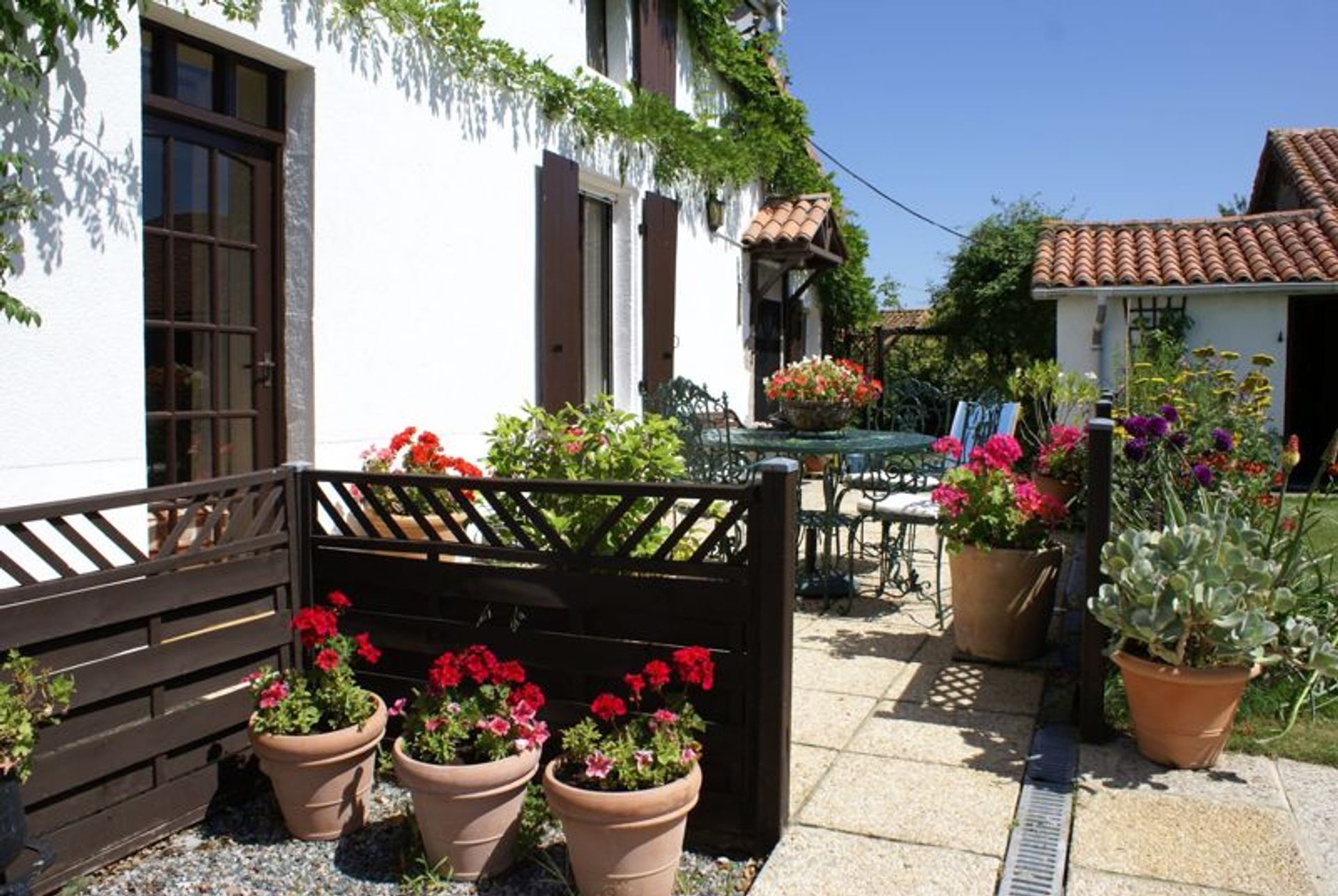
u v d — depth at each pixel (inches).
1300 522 157.8
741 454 241.0
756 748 117.5
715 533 119.4
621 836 101.7
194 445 173.3
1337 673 132.0
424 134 217.6
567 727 128.0
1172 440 183.2
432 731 115.3
